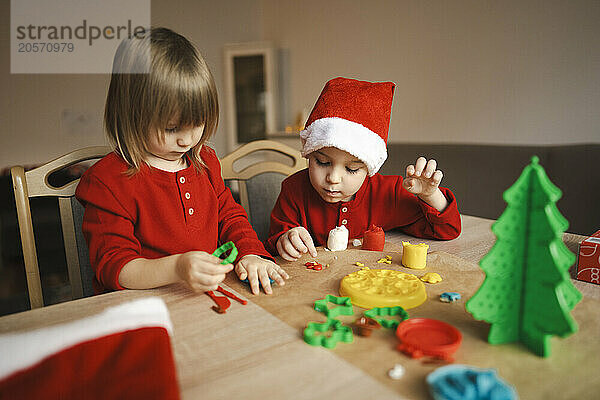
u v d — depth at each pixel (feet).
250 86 12.98
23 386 1.14
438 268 2.31
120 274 2.15
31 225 2.85
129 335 1.38
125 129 2.45
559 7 6.62
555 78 6.80
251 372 1.37
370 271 2.16
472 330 1.64
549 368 1.38
